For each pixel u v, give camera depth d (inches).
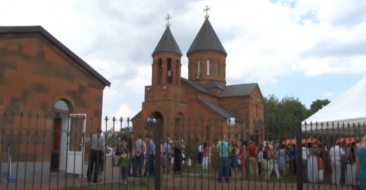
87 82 643.5
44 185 456.1
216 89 1829.5
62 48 592.4
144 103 1606.8
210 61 1882.4
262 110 1952.5
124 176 501.0
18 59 528.4
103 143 525.3
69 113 607.2
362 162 272.5
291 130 405.7
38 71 556.7
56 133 604.4
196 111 1617.9
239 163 626.8
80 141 584.7
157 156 336.8
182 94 1626.5
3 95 502.6
